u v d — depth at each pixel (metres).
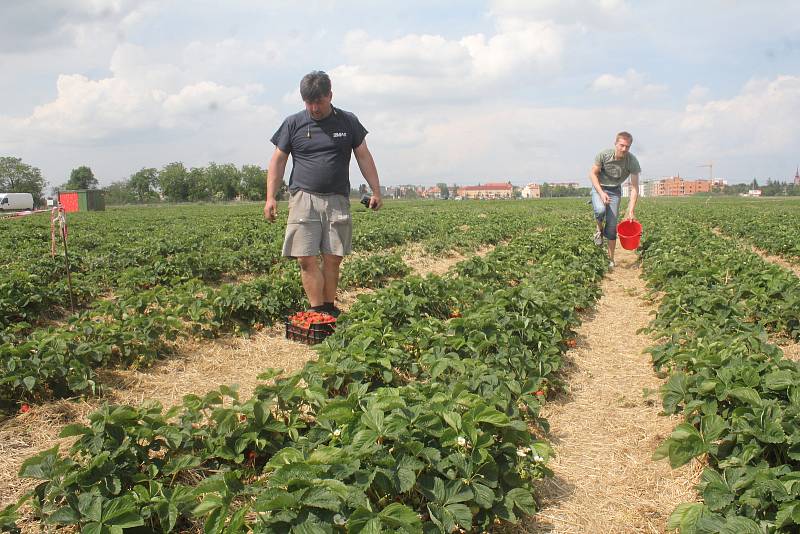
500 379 4.82
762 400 3.97
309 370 4.85
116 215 39.56
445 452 3.63
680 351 5.81
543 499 3.98
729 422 4.21
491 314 6.50
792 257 14.44
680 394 4.72
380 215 29.00
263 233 18.19
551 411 5.39
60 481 3.50
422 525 3.13
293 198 7.04
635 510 3.86
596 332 8.15
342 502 3.01
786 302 7.49
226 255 12.41
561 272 10.29
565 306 7.50
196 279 8.95
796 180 149.00
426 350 6.06
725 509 3.38
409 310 7.25
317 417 4.06
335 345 5.85
